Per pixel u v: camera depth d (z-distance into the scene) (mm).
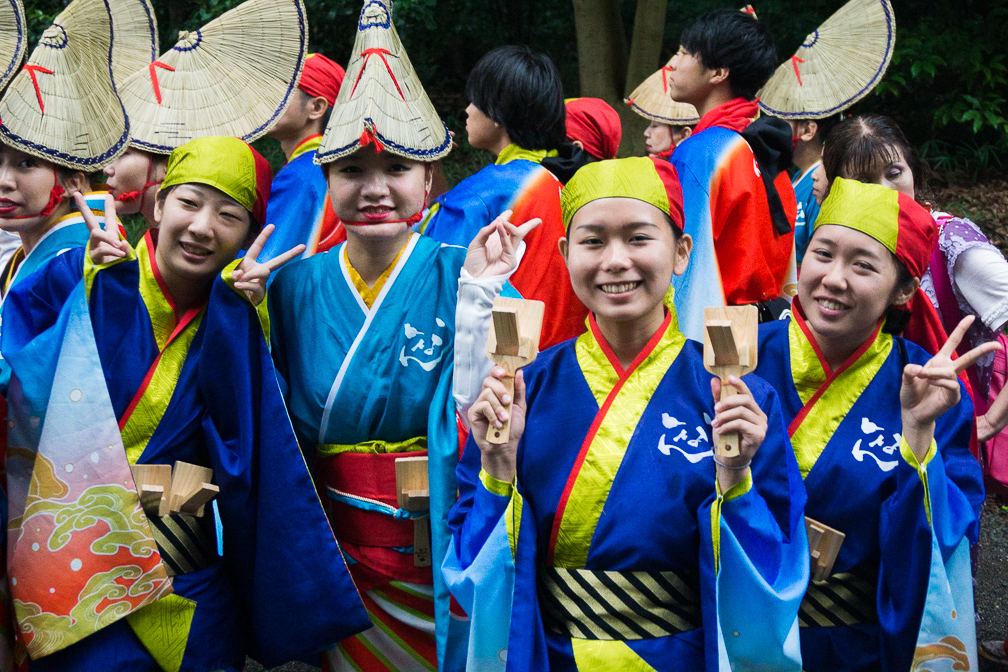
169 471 2447
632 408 2182
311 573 2449
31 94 2578
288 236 3494
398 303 2539
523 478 2207
